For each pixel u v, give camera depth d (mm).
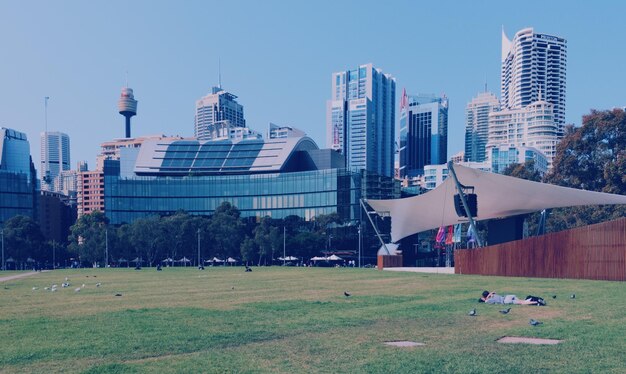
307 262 109562
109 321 13953
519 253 35125
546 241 33344
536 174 77812
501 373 7426
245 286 29156
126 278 44094
